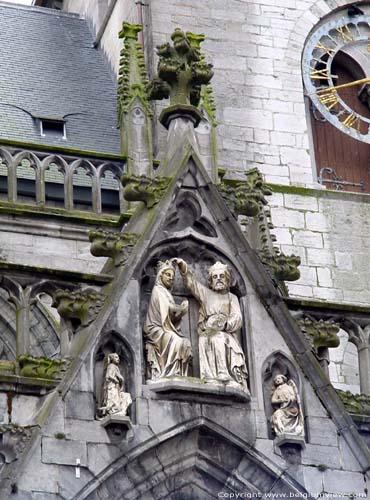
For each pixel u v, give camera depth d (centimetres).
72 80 6219
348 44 6188
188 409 4069
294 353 4228
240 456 4091
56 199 5538
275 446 4100
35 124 5894
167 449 4038
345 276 5700
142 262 4216
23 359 4019
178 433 4034
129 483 3981
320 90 6094
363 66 6166
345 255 5734
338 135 6056
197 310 4250
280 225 5722
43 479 3881
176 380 4069
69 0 7169
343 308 4350
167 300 4178
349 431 4159
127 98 5644
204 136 5309
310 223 5756
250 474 4088
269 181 5831
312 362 4219
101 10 6538
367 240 5778
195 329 4228
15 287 4116
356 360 5428
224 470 4075
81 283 4169
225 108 5909
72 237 5428
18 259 5350
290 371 4212
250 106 5941
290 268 4359
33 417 3956
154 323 4153
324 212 5788
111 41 6341
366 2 6253
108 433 3975
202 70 4528
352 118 6094
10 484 3844
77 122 5969
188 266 4281
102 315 4106
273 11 6131
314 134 6038
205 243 4312
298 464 4100
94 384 4031
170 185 4328
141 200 4322
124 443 3978
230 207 4378
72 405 3975
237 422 4100
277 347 4228
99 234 4234
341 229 5775
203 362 4150
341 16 6231
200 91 4853
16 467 3862
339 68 6175
